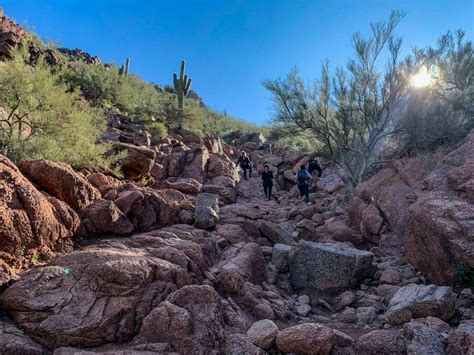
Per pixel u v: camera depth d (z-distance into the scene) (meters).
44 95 7.30
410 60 10.55
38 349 3.45
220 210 9.74
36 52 18.02
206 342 3.81
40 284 4.02
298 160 17.23
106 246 5.48
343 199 11.58
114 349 3.67
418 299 4.82
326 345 3.81
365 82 10.99
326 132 11.96
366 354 3.75
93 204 6.10
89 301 3.97
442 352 3.57
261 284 6.22
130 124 18.20
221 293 5.47
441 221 5.88
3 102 7.23
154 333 3.83
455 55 10.37
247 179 16.66
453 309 4.68
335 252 6.46
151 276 4.47
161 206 7.35
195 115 23.45
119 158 9.29
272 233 8.35
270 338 4.01
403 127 10.60
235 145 24.27
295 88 11.95
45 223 4.85
